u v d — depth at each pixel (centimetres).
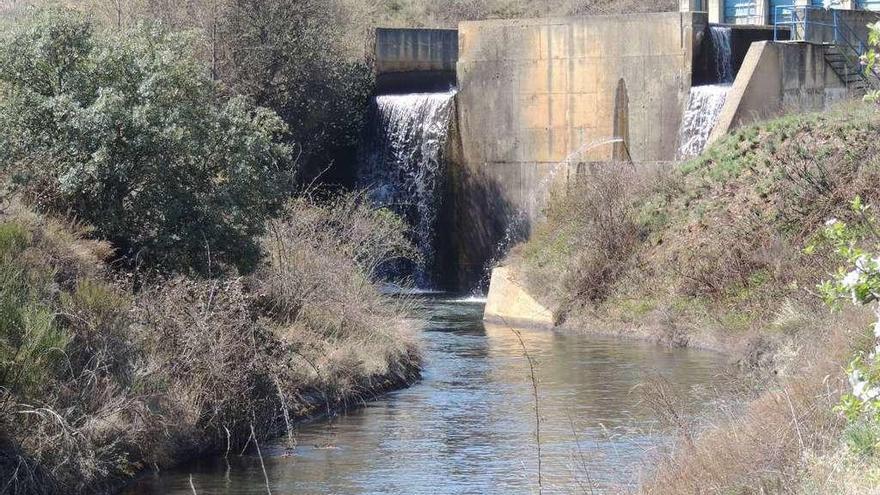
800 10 4459
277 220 2698
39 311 1814
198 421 1895
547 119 4509
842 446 1358
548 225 3894
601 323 3372
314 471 1805
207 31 4547
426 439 2005
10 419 1597
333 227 3266
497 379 2580
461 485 1712
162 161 2375
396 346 2628
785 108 3800
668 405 1780
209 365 1945
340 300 2616
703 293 3175
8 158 2341
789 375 1878
